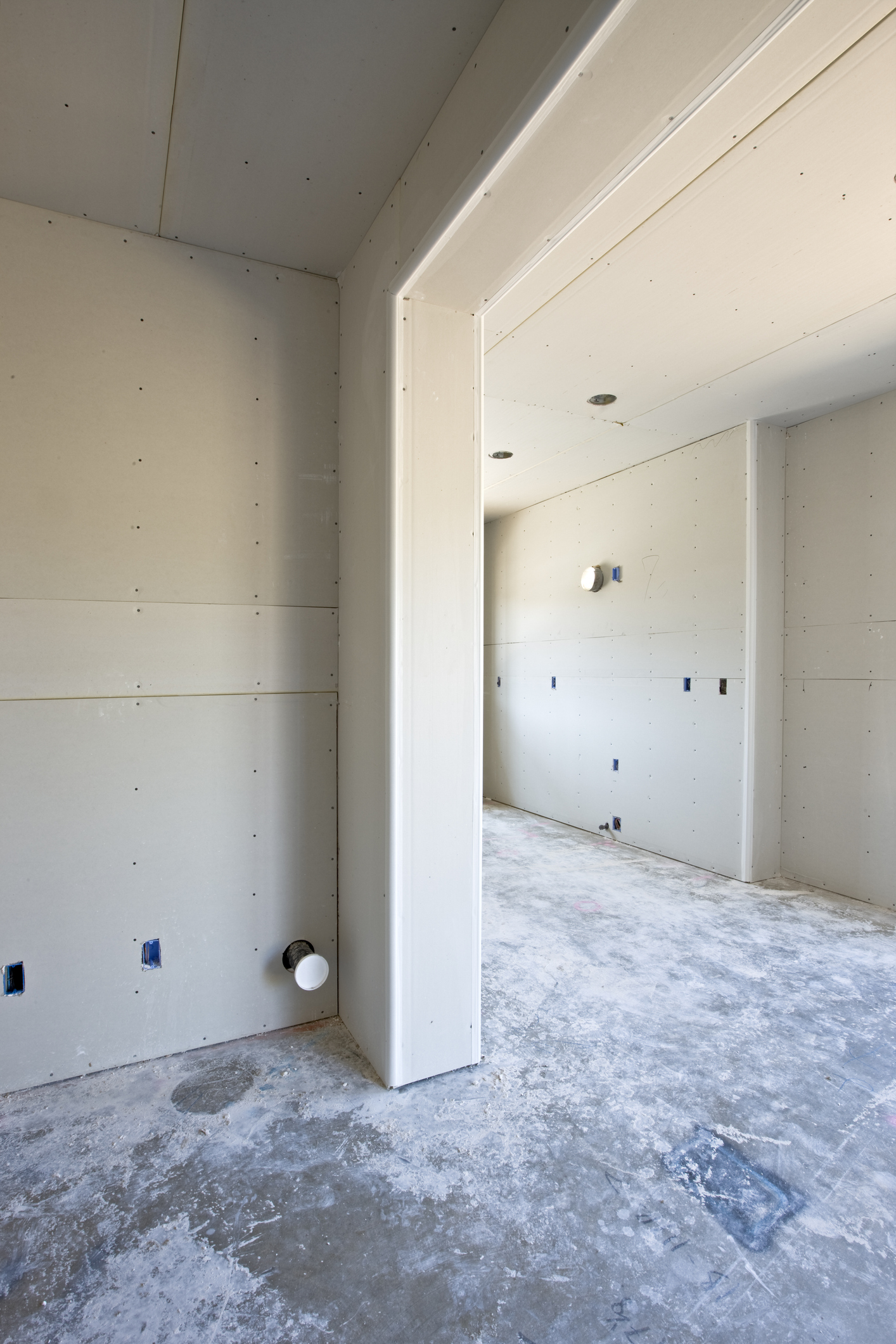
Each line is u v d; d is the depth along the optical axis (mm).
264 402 2047
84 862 1830
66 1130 1620
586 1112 1707
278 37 1302
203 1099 1738
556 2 1087
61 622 1798
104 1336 1137
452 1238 1333
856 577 3316
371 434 1876
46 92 1424
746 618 3561
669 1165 1533
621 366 2834
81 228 1817
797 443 3590
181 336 1935
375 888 1866
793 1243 1334
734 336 2584
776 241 1974
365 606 1921
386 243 1769
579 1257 1296
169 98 1441
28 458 1761
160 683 1910
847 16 1239
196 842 1961
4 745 1745
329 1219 1374
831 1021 2154
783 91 1422
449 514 1828
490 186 1326
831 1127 1666
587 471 4441
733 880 3592
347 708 2072
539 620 5266
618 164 1272
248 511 2027
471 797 1878
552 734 5109
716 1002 2270
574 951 2664
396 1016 1780
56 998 1806
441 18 1269
